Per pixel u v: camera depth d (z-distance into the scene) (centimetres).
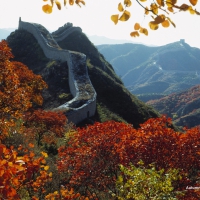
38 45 7231
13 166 353
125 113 5209
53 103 4878
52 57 6525
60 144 2366
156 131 1373
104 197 1274
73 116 3975
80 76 5391
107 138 1398
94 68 6106
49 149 2278
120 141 1415
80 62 5778
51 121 2662
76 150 1421
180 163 1247
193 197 1099
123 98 5619
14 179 369
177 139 1360
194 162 1270
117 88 5856
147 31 292
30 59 6888
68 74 5650
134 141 1329
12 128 1741
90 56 7850
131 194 696
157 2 264
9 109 1436
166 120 1547
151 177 705
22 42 7575
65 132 2692
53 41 7175
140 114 5403
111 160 1298
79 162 1353
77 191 1320
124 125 1636
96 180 1291
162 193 679
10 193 334
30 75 2914
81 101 4425
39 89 2942
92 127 1579
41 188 1065
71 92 5228
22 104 1494
